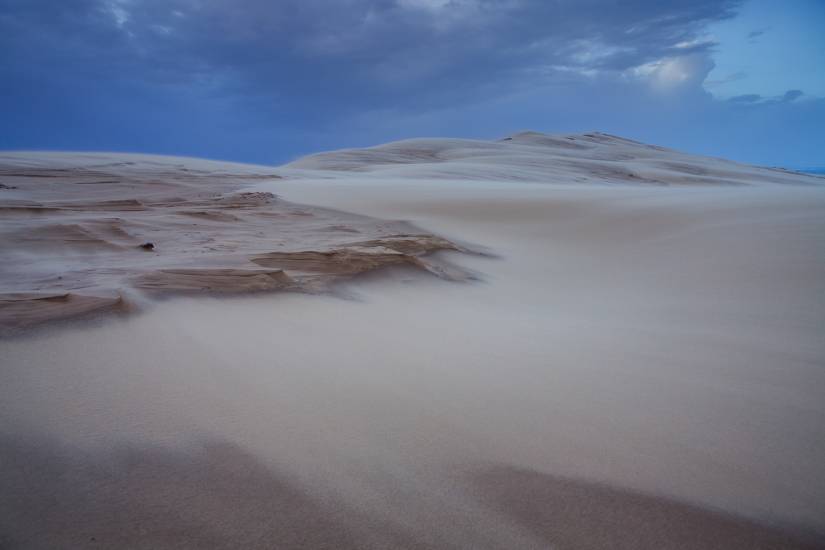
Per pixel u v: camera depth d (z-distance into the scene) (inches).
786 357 159.6
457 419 104.0
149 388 107.7
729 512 77.6
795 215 443.2
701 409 116.7
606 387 127.7
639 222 491.8
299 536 67.2
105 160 1478.8
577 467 88.0
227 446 87.6
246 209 553.3
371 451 89.3
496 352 150.9
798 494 83.5
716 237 397.7
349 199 697.0
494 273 321.1
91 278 185.3
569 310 234.2
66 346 125.7
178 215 446.3
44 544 62.8
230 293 183.3
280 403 105.4
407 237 359.9
